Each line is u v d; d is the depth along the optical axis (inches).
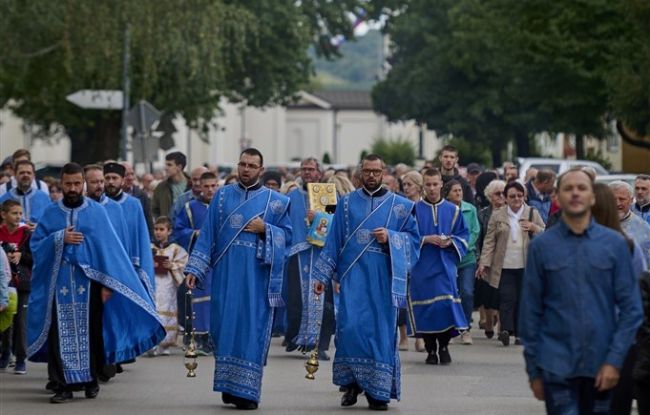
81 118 2180.1
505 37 1756.9
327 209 831.7
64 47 1545.3
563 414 413.1
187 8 1619.1
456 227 825.5
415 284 818.2
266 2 2338.8
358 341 628.1
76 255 659.4
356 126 5580.7
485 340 968.9
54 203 671.1
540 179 947.3
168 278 877.2
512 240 912.9
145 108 1445.6
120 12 1550.2
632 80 1502.2
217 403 657.0
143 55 1606.8
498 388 715.4
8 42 1562.5
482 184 1084.5
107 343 666.8
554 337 415.5
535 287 418.6
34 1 1537.9
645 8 1450.5
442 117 2598.4
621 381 458.0
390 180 1038.4
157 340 677.3
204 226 650.8
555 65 1715.1
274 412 629.3
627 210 637.9
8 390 703.1
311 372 685.3
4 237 767.1
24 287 765.9
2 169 1004.6
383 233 632.4
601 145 2625.5
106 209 686.5
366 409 638.5
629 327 411.2
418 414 626.5
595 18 1680.6
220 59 1737.2
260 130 5285.4
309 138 5556.1
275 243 644.1
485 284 965.8
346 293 636.7
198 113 2102.6
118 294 668.7
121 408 640.4
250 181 652.7
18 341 770.8
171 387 716.7
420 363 826.8
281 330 856.9
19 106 2217.0
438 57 2522.1
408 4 2746.1
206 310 867.4
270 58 2374.5
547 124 2074.3
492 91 2386.8
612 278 414.6
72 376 657.0
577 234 417.7
